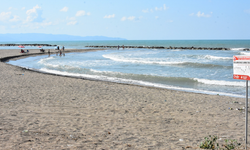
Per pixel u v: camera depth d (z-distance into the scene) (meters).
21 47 82.06
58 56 42.75
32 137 5.69
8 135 5.75
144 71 23.00
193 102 10.91
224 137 6.32
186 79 18.39
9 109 8.53
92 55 45.03
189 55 40.12
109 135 6.19
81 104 9.81
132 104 10.12
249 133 6.69
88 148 5.11
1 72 19.86
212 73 21.25
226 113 9.09
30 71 22.05
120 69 24.59
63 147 5.08
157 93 12.88
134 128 6.96
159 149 5.22
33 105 9.33
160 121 7.85
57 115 8.05
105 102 10.33
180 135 6.43
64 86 14.12
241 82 16.66
